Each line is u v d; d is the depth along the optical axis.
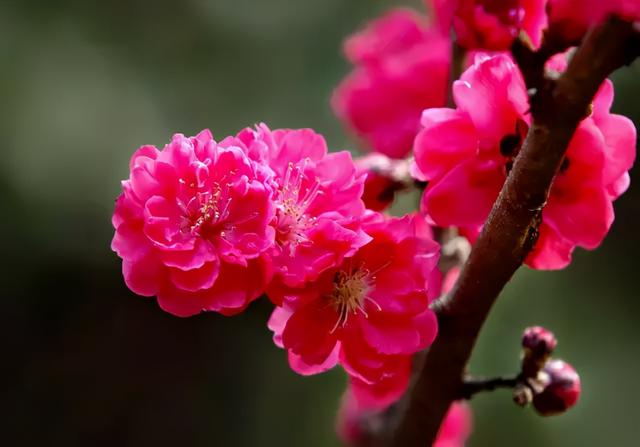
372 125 0.61
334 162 0.49
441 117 0.50
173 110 1.35
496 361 1.01
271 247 0.48
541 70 0.45
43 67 1.32
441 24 0.54
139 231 0.48
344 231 0.48
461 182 0.49
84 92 1.32
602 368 1.01
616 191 0.49
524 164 0.46
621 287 1.05
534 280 1.04
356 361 0.49
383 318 0.49
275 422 1.34
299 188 0.49
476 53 0.51
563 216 0.49
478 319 0.50
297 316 0.49
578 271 1.05
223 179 0.48
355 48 0.64
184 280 0.48
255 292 0.48
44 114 1.29
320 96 1.34
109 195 1.30
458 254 0.55
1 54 1.30
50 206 1.29
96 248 1.34
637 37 0.44
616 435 1.00
